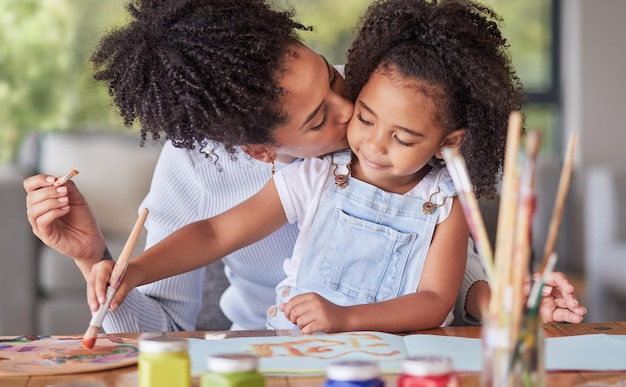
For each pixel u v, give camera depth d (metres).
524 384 0.77
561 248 4.73
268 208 1.43
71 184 1.27
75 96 4.70
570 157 0.83
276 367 0.98
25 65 4.69
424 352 1.07
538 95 4.91
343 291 1.39
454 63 1.30
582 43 4.76
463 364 1.01
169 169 1.63
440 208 1.38
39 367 0.99
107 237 3.39
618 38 4.77
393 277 1.37
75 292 3.23
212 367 0.80
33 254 3.20
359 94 1.32
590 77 4.77
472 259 1.52
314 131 1.30
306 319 1.21
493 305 0.78
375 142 1.29
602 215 3.90
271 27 1.26
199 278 1.64
